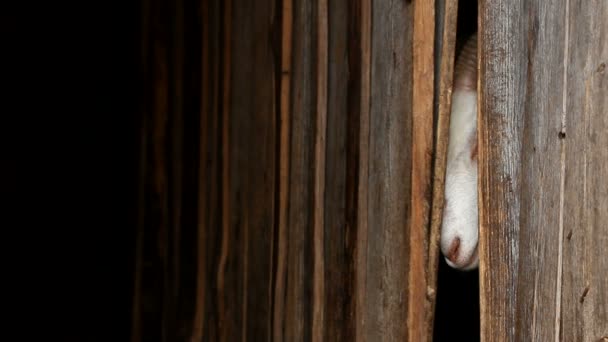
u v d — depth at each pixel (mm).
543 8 1877
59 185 5914
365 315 2605
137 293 4684
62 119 5910
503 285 1983
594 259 1726
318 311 2939
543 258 1864
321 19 2959
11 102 5961
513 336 1954
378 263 2525
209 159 4039
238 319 3711
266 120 3430
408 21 2379
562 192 1812
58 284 5867
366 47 2631
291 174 3195
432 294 2246
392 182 2447
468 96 2439
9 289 5859
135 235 5078
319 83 2971
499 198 1996
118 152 5805
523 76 1938
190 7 4258
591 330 1729
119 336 5656
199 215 4137
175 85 4426
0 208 5895
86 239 5844
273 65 3363
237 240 3730
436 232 2236
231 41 3820
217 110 3959
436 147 2232
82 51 5895
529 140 1917
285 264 3232
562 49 1818
